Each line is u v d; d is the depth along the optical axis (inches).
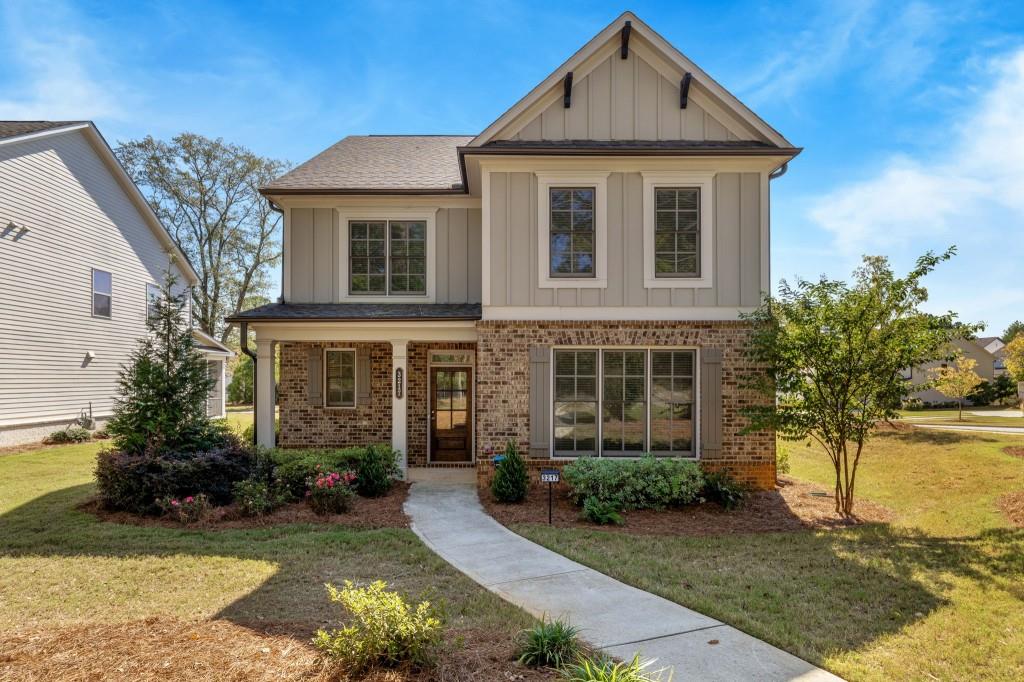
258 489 304.2
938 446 518.3
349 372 479.8
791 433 326.6
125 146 1128.8
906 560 229.1
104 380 660.1
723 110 378.6
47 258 575.5
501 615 173.3
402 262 457.4
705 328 363.9
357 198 451.5
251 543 249.8
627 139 379.2
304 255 454.9
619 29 372.2
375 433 474.0
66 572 210.8
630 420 368.8
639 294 365.4
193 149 1174.3
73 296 612.1
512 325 365.4
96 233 647.1
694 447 366.0
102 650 141.0
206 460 309.1
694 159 363.9
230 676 125.7
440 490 366.6
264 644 144.9
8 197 528.1
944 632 165.0
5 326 526.0
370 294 455.2
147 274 741.3
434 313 403.2
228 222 1250.0
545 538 263.0
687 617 175.5
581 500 325.1
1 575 207.8
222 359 928.3
